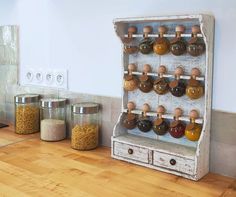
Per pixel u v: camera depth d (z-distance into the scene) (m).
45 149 1.56
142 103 1.48
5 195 1.08
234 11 1.21
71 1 1.67
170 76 1.35
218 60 1.26
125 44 1.44
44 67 1.85
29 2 1.86
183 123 1.36
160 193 1.12
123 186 1.17
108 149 1.59
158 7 1.39
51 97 1.84
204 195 1.11
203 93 1.29
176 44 1.29
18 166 1.34
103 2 1.55
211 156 1.31
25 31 1.92
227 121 1.26
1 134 1.83
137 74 1.44
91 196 1.09
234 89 1.24
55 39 1.78
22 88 1.99
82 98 1.71
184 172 1.25
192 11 1.30
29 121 1.83
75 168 1.33
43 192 1.11
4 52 2.06
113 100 1.58
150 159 1.33
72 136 1.59
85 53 1.66
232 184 1.20
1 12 2.03
